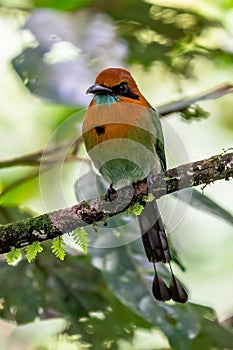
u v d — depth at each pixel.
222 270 15.70
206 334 11.17
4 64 15.36
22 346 13.08
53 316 11.61
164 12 12.80
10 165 11.72
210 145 16.19
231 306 15.48
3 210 11.50
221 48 13.27
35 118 15.82
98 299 11.74
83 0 12.84
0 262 11.56
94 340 11.70
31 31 12.17
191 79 13.55
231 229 15.82
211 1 13.94
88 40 12.34
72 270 11.72
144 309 10.73
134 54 12.82
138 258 10.88
